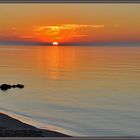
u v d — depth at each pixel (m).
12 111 36.09
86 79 80.25
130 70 104.50
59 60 169.38
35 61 156.50
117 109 40.81
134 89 62.59
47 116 33.72
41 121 30.39
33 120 30.77
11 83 69.31
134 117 35.09
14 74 88.62
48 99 48.28
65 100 47.97
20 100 45.97
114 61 155.12
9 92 53.19
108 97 52.25
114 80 77.88
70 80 77.88
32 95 51.84
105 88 64.25
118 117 35.00
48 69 109.31
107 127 29.25
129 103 46.28
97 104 44.91
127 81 75.75
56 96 51.88
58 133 20.73
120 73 94.75
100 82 74.12
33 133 16.45
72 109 40.00
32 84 68.06
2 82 70.81
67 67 119.88
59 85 67.88
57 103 44.62
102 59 176.75
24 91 55.19
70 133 25.81
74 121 31.44
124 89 62.59
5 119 24.14
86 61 158.00
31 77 82.38
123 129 28.81
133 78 81.69
